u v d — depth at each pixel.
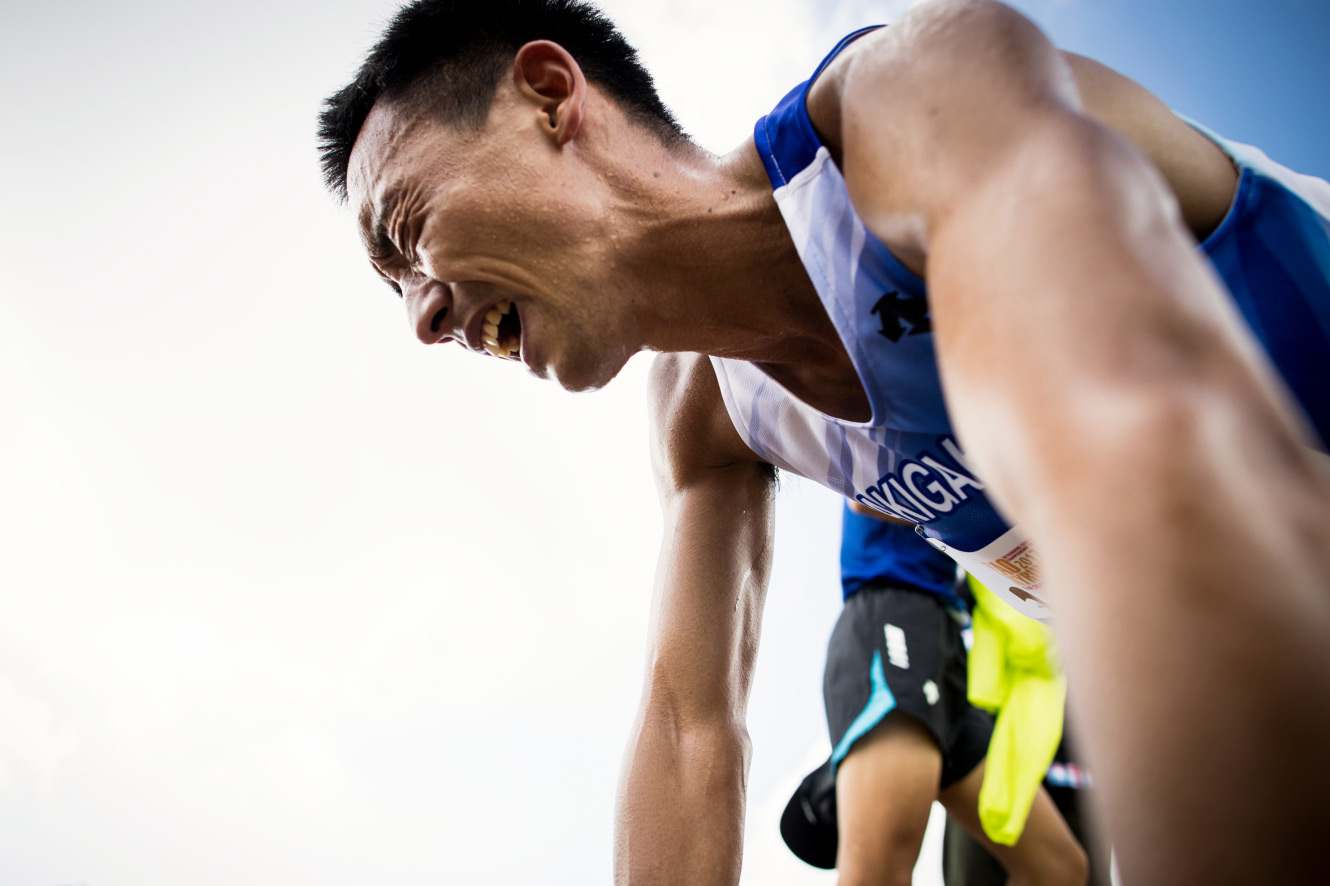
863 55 0.71
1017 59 0.54
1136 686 0.30
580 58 0.95
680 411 1.27
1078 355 0.36
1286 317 0.78
